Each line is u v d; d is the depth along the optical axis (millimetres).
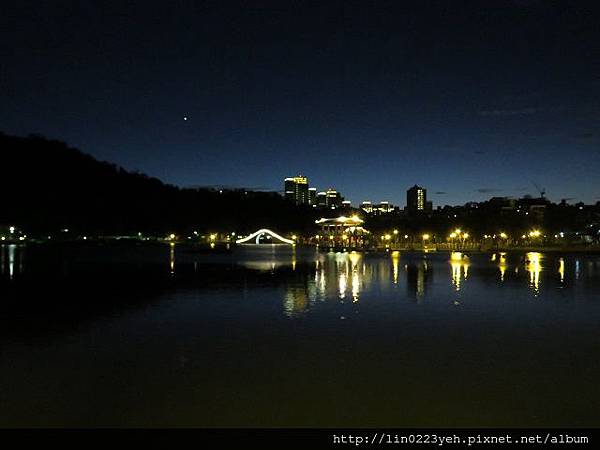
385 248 150250
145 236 181750
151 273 65875
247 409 16594
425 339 26031
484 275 64000
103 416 16047
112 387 18578
